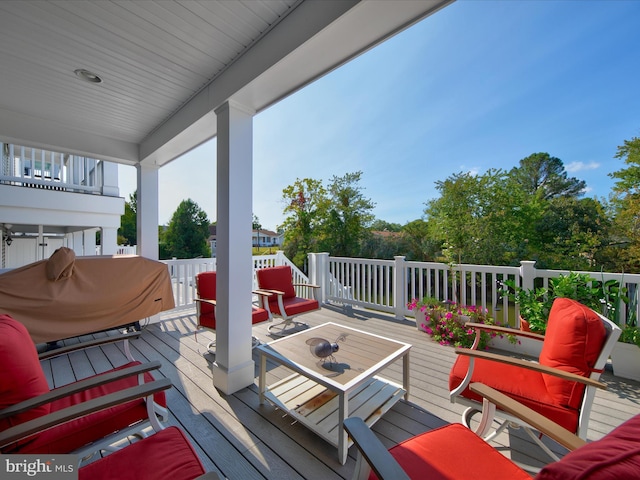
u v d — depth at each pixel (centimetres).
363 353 210
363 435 95
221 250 240
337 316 469
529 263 324
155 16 177
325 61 185
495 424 198
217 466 160
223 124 238
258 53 200
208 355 317
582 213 848
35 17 176
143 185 426
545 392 156
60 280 304
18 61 222
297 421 198
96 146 377
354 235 1161
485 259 873
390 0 138
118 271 345
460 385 172
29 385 128
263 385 218
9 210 466
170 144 342
